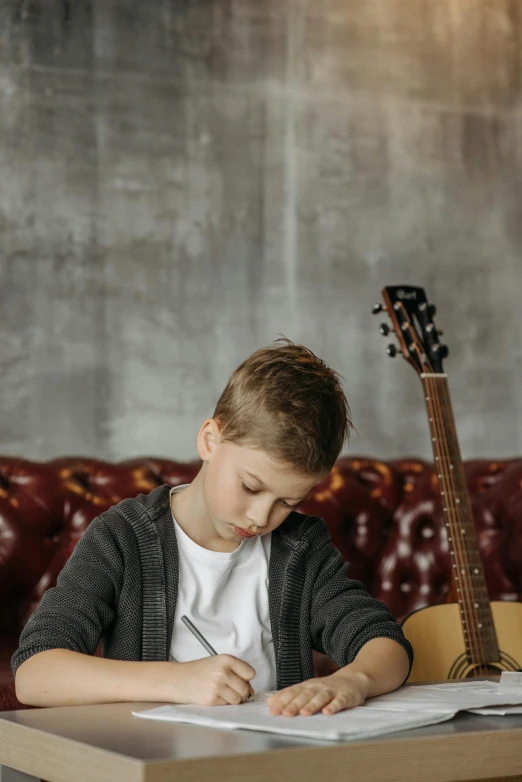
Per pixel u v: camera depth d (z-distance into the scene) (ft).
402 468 9.25
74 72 13.01
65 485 8.36
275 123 13.82
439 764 2.75
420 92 14.52
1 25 12.75
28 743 2.95
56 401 12.64
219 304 13.43
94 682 3.62
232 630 4.62
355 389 13.83
